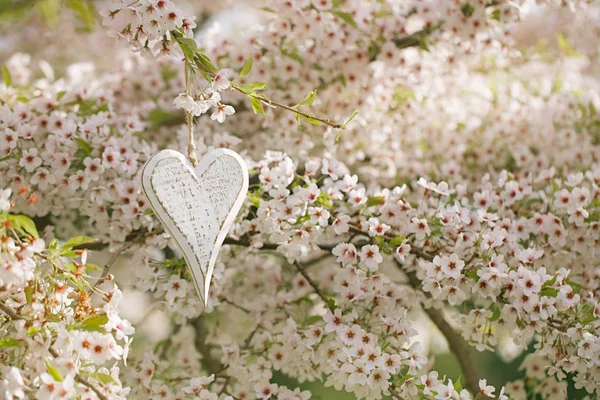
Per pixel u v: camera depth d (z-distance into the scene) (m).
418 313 1.93
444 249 1.65
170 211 1.47
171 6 1.50
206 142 1.93
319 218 1.61
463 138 2.03
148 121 1.98
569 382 1.80
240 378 1.71
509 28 1.95
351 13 1.86
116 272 2.07
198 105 1.51
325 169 1.66
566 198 1.72
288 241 1.62
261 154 1.95
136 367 1.73
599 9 2.21
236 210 1.51
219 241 1.50
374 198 1.67
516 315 1.59
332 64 1.90
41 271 1.46
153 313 2.15
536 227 1.71
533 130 2.03
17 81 2.12
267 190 1.65
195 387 1.58
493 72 2.16
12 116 1.69
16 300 1.47
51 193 1.70
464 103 2.08
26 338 1.43
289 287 1.91
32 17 2.46
